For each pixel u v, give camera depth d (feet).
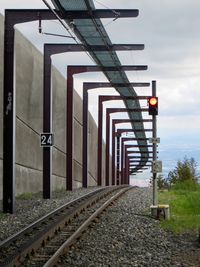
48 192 100.78
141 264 37.65
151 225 60.18
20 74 110.73
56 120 145.48
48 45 103.91
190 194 110.93
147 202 91.35
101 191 117.19
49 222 59.06
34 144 123.34
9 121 75.00
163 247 45.42
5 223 59.36
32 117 121.29
